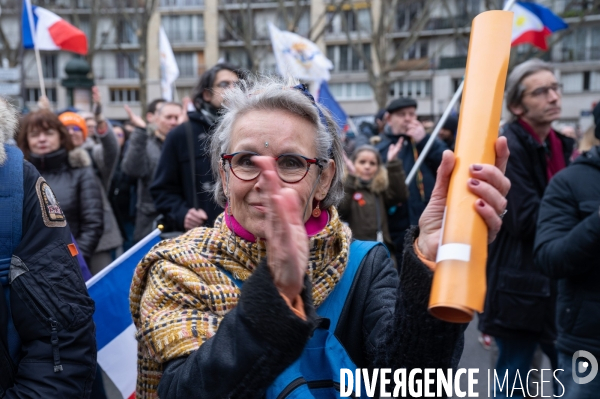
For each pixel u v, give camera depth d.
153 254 1.52
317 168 1.46
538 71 3.40
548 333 3.20
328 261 1.53
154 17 39.59
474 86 1.12
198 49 42.09
